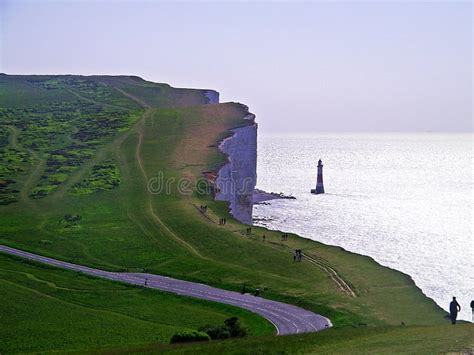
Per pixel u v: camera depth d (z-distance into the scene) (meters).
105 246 101.81
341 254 93.31
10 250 100.50
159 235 106.31
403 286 75.75
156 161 155.88
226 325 57.50
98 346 56.19
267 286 77.62
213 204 126.19
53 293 78.25
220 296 74.31
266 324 61.06
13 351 55.94
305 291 74.19
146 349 48.59
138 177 143.62
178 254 96.25
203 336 53.84
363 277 80.19
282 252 94.38
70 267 91.50
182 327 63.06
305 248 97.19
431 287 112.31
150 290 78.69
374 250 146.25
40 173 150.62
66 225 113.88
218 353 39.88
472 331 39.97
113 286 81.62
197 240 103.31
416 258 137.62
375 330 45.34
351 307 66.12
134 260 94.88
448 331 40.31
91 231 110.00
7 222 116.94
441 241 159.62
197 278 83.75
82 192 134.88
